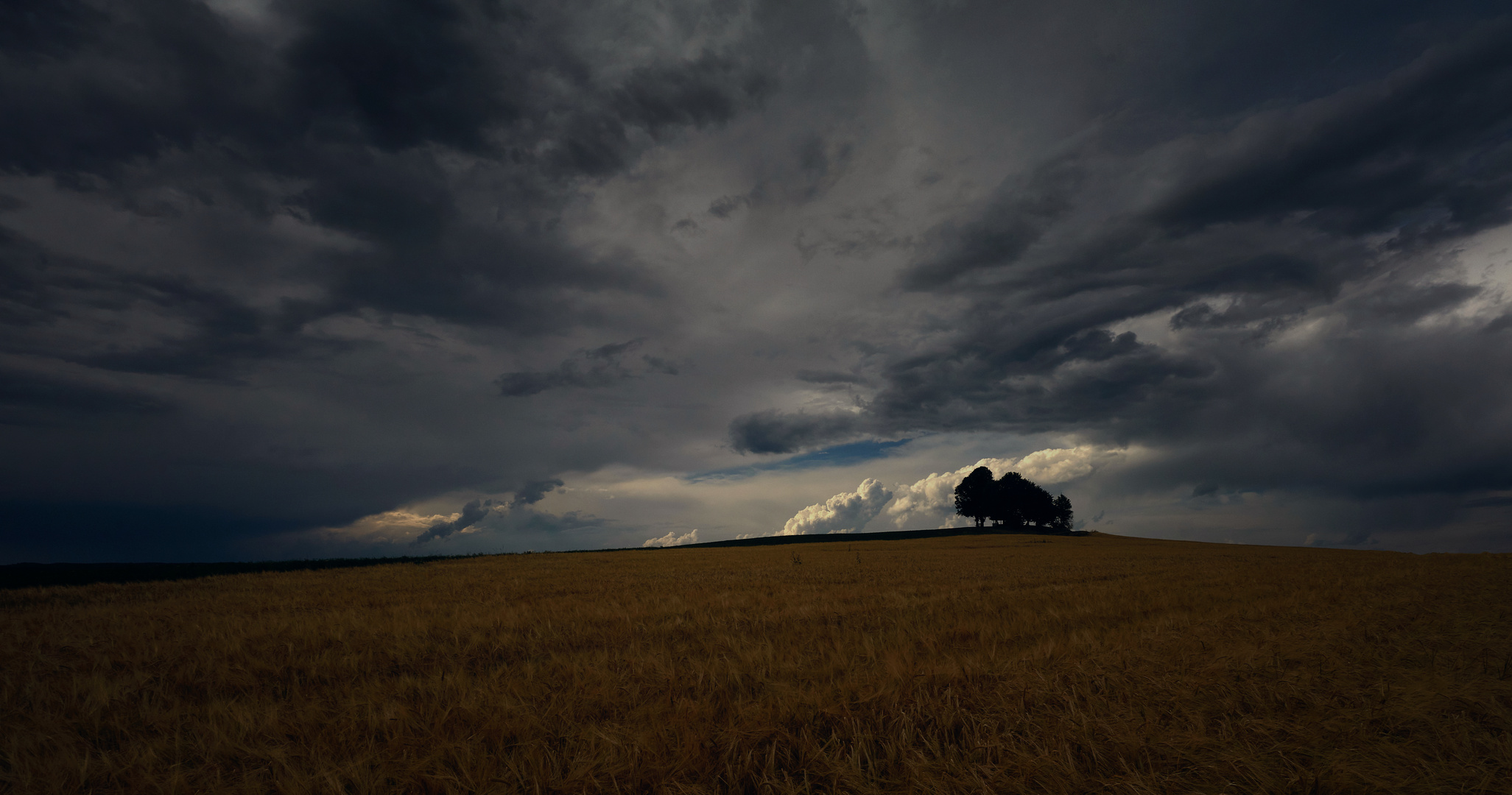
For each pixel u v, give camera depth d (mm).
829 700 4934
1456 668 5789
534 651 8578
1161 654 6391
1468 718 4344
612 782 3627
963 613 11422
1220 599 12633
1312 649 6332
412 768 3707
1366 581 15703
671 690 5445
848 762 3738
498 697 5285
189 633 10398
